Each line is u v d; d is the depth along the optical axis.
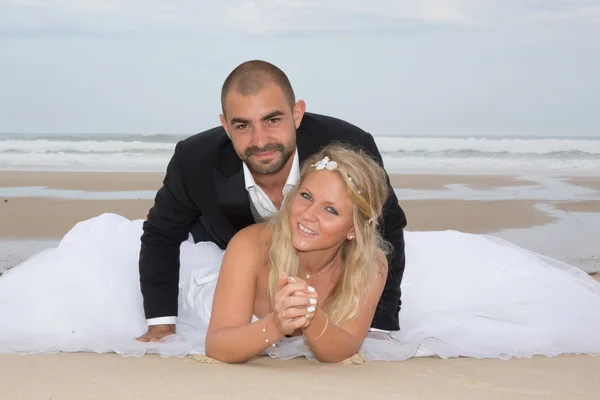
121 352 3.50
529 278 4.62
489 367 3.46
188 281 4.35
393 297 3.98
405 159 23.16
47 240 9.11
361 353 3.53
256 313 3.72
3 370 3.13
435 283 4.63
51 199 12.85
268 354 3.57
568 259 8.06
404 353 3.60
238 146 3.56
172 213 4.03
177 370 3.15
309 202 3.37
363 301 3.50
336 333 3.28
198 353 3.56
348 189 3.33
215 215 4.01
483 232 9.85
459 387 3.04
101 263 4.30
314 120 3.92
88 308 4.05
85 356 3.47
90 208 11.77
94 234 4.51
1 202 12.30
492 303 4.50
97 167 20.92
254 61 3.54
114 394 2.77
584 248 8.72
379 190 3.46
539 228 10.12
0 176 17.33
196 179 3.90
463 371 3.34
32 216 10.85
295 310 2.97
